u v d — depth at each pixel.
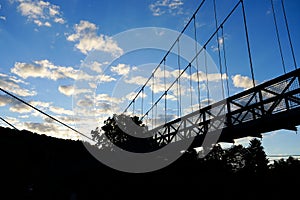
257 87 10.65
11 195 23.09
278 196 34.50
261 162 50.84
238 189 31.05
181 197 23.30
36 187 23.77
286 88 9.57
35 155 25.47
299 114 9.20
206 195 25.30
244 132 11.78
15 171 24.27
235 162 49.25
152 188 22.89
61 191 23.64
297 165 41.38
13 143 25.56
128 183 23.42
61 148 26.77
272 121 10.15
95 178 24.27
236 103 11.67
